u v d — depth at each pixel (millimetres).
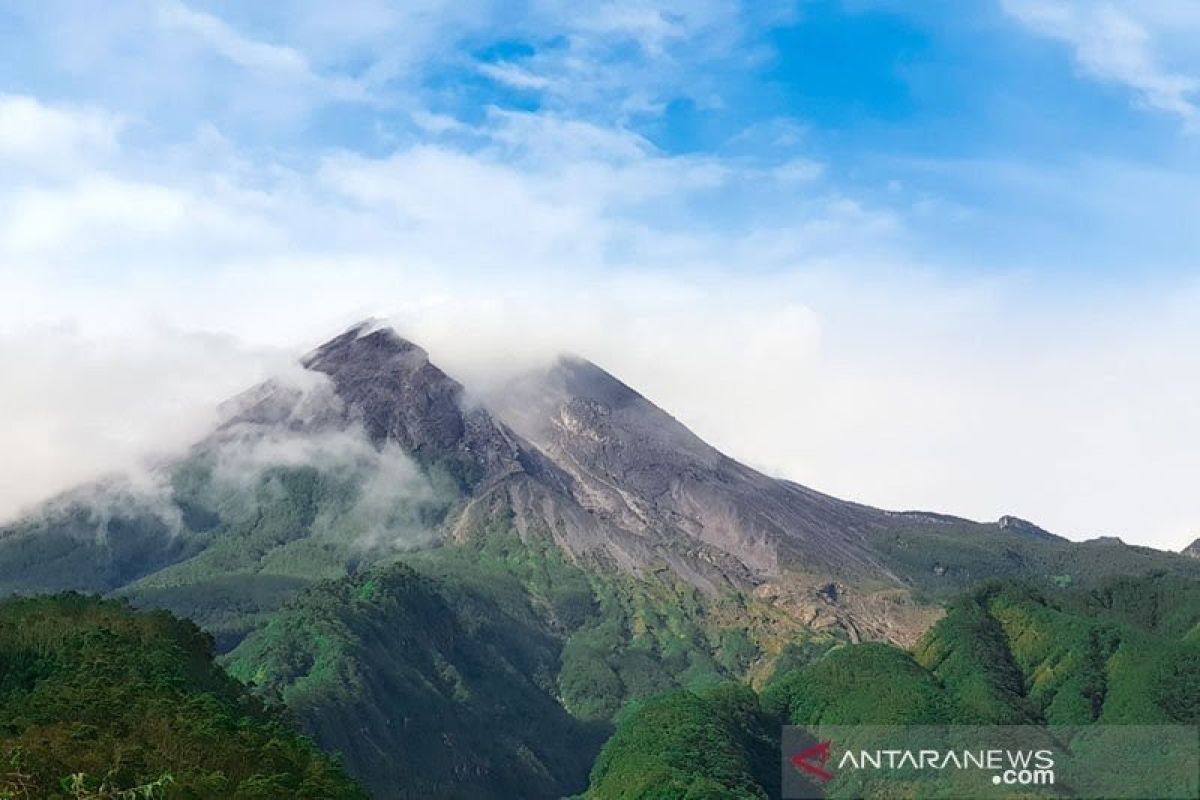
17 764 152250
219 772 166875
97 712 175500
